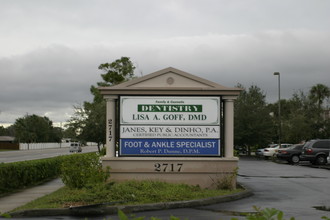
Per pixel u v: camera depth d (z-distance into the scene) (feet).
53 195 47.42
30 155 191.62
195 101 53.72
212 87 53.36
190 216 36.70
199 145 53.57
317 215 37.45
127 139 53.57
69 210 38.40
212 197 44.80
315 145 116.78
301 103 189.06
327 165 115.65
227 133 53.42
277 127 189.98
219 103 53.62
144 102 53.62
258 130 177.58
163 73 53.78
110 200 41.93
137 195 43.62
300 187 59.82
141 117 53.57
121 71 149.89
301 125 169.37
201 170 52.90
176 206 41.52
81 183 50.49
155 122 53.67
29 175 63.41
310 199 47.85
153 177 52.95
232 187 52.47
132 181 49.67
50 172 75.56
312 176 78.64
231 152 53.21
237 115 179.11
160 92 53.42
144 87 53.11
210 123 53.62
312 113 180.65
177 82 53.83
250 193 51.78
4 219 35.32
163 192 45.19
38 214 37.96
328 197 49.55
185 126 53.67
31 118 410.31
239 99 183.01
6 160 143.64
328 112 193.36
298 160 126.93
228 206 42.57
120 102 53.57
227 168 52.95
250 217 14.21
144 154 53.42
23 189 59.16
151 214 37.91
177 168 53.01
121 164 52.85
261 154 163.63
